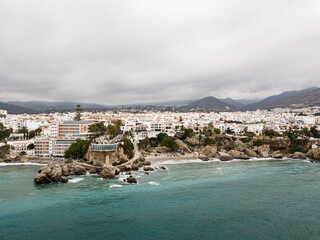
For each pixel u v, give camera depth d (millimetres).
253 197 98562
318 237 69812
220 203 92562
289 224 76938
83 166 143500
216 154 190125
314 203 92688
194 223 77500
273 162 173125
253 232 72375
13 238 68812
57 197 98688
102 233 71875
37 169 145375
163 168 147625
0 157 170750
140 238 69438
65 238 69188
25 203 92625
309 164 164625
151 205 90688
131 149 176500
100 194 102125
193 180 122312
